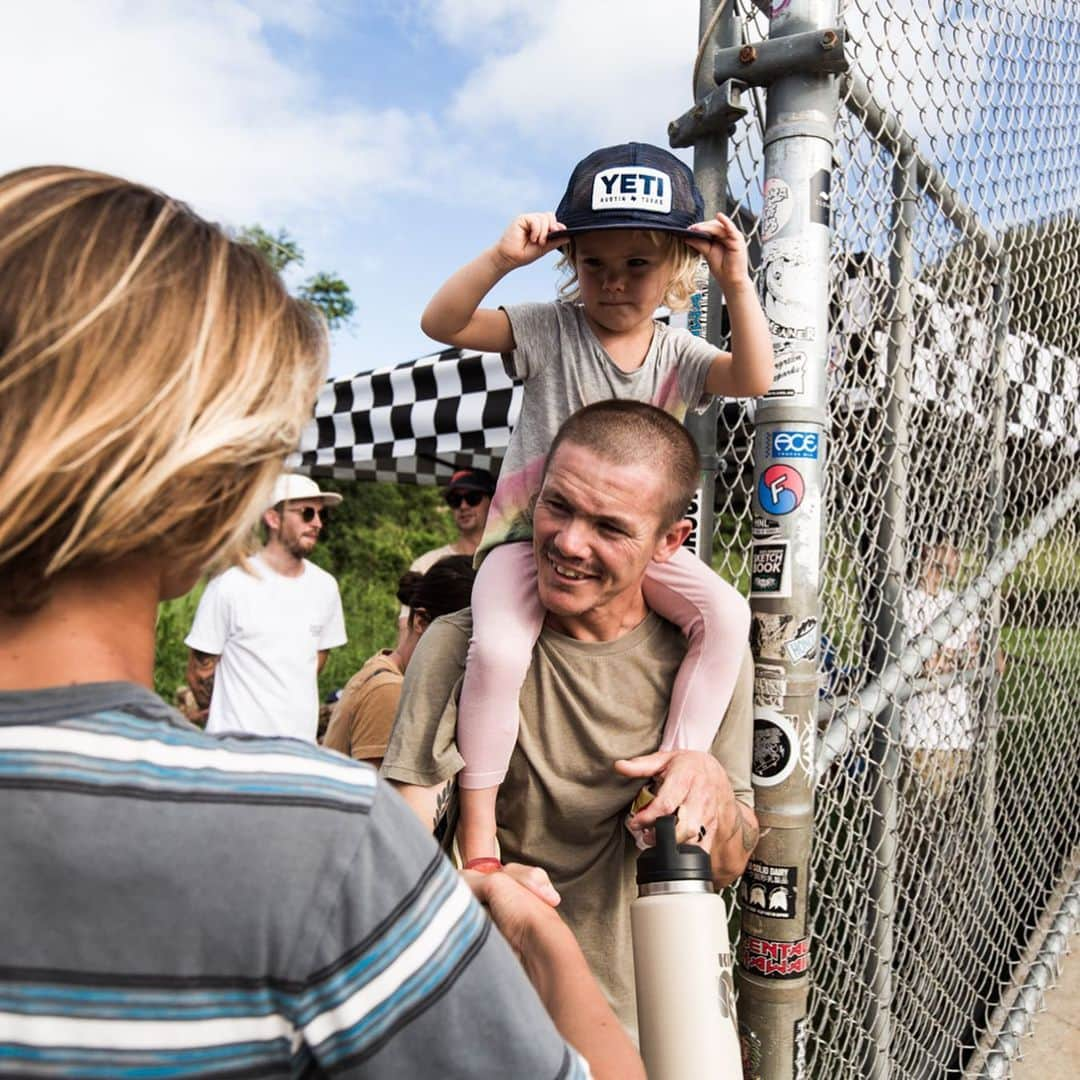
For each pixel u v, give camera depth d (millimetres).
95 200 610
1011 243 2404
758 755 1529
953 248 2141
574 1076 624
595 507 1204
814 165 1494
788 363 1505
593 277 1431
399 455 4586
